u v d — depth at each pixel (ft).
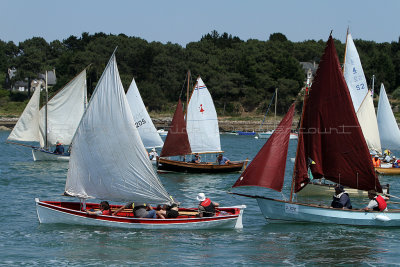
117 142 164.25
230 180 291.99
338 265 134.41
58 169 328.70
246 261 136.56
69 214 164.25
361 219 170.91
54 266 130.93
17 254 139.23
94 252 141.59
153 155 358.64
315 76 174.29
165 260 136.46
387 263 136.05
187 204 212.84
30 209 194.70
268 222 175.42
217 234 161.07
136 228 163.12
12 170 319.47
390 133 357.82
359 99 311.06
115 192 166.50
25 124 360.69
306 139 175.83
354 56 306.76
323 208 171.01
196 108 323.16
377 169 318.86
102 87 164.35
